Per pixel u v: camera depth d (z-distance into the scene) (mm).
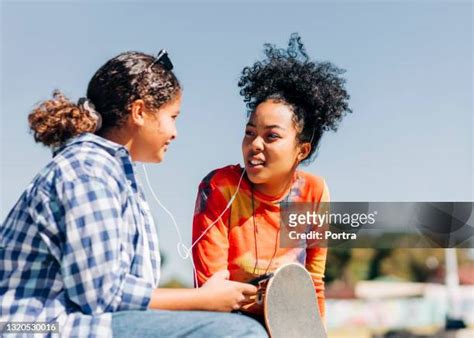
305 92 2506
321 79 2543
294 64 2541
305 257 2564
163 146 1958
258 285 1992
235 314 1801
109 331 1647
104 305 1662
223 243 2477
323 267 2631
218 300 1836
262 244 2510
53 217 1687
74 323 1642
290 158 2498
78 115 1837
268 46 2633
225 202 2500
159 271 1908
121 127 1906
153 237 1910
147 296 1721
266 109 2473
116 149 1823
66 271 1651
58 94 1887
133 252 1782
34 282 1688
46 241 1682
